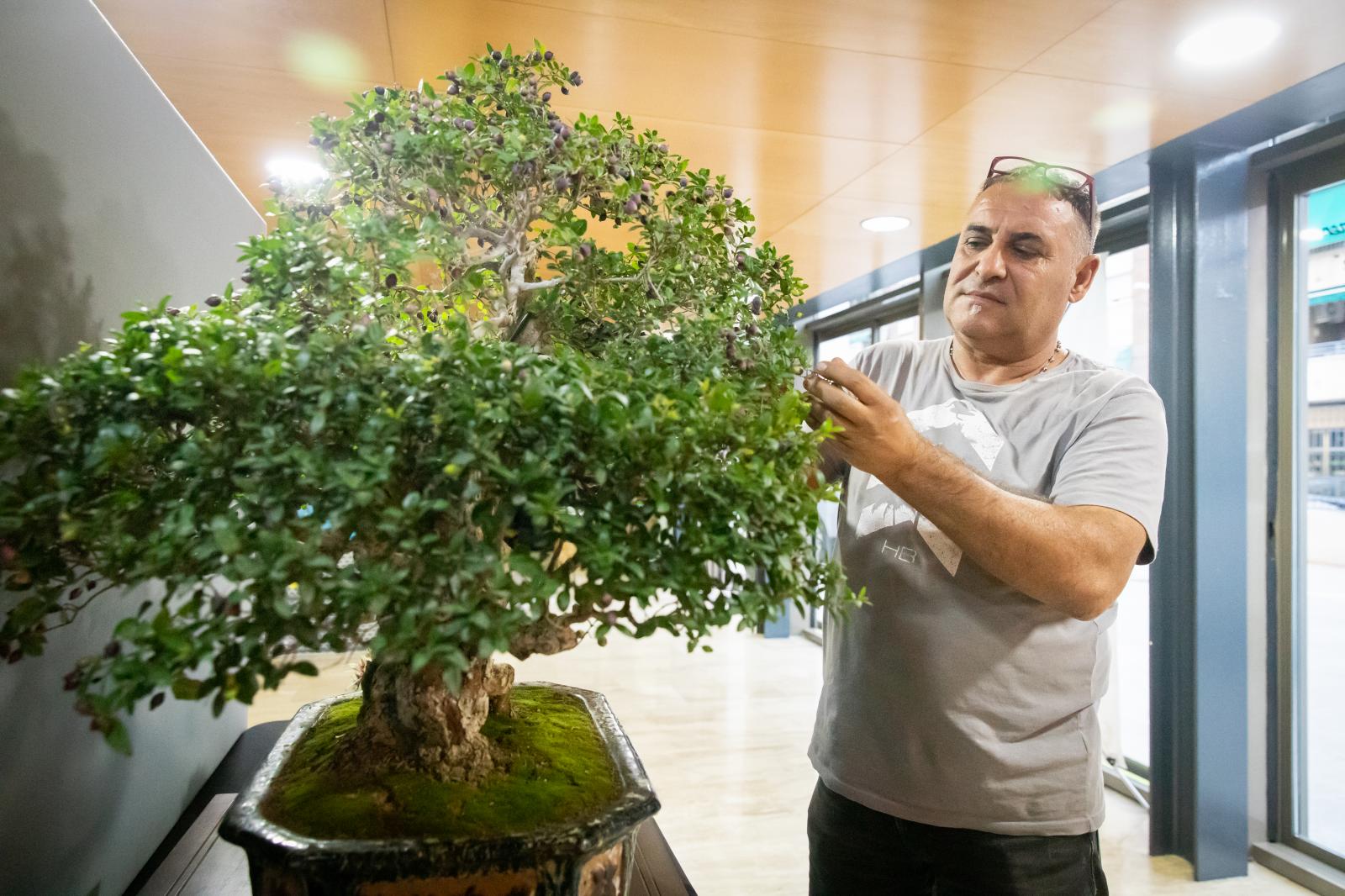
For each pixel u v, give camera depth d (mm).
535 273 925
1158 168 2561
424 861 665
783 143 2395
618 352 811
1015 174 1271
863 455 935
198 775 1337
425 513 601
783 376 809
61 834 877
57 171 822
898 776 1218
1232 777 2502
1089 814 1199
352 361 626
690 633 629
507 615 572
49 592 672
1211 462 2484
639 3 1675
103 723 523
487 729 950
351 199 854
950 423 1302
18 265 750
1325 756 2568
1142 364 3154
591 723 1021
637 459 617
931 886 1310
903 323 4770
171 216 1148
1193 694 2496
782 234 3373
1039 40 1786
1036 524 1027
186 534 557
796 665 4496
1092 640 1206
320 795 770
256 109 2248
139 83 1035
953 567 1200
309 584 557
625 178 856
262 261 714
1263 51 1836
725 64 1929
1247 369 2537
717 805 2801
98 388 631
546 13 1723
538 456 603
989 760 1165
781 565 659
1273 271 2580
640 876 1070
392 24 1773
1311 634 2604
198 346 634
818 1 1649
